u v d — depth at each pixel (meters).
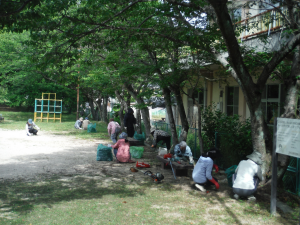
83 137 16.36
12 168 8.23
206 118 9.71
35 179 7.11
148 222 4.58
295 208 5.36
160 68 9.20
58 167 8.54
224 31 5.03
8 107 40.53
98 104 28.62
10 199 5.59
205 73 12.58
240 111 12.77
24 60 19.92
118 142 9.53
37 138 15.37
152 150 12.14
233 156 8.20
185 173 7.81
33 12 5.54
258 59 7.28
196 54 8.51
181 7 6.88
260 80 5.84
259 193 5.86
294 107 5.79
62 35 6.79
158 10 7.13
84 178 7.31
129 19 8.06
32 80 23.62
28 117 31.17
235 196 5.83
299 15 5.96
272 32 7.66
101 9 6.91
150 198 5.79
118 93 16.69
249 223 4.66
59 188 6.39
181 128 10.62
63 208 5.14
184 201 5.64
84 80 15.99
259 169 5.75
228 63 6.61
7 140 14.12
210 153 6.49
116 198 5.75
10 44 20.14
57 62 7.05
